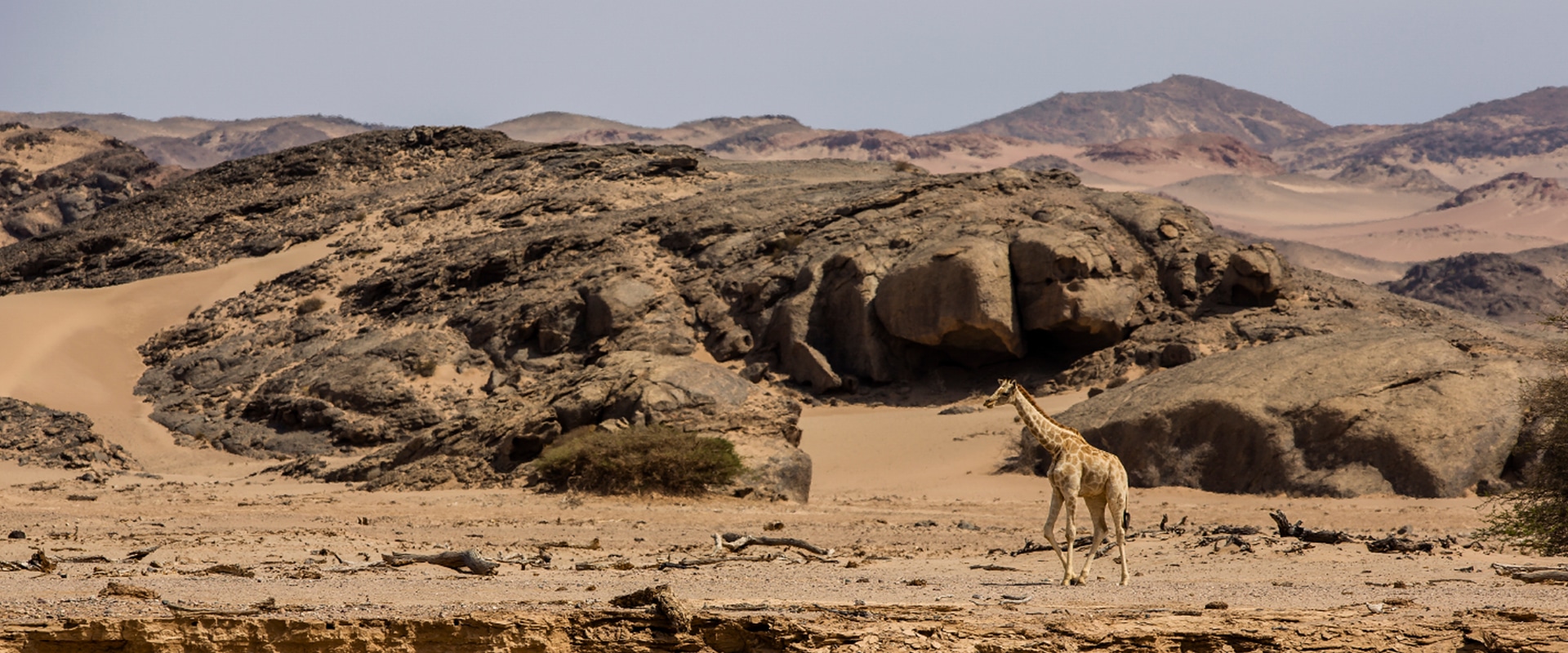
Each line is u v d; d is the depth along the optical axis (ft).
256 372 363.15
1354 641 52.19
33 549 90.89
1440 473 196.65
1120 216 376.89
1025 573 80.64
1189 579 75.25
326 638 49.52
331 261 450.30
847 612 55.62
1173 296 347.56
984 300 323.98
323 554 90.38
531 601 58.18
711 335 366.22
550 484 181.68
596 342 356.38
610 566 82.23
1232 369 233.35
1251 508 183.52
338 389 332.60
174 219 562.66
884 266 356.59
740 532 128.26
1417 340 230.68
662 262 401.29
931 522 144.05
